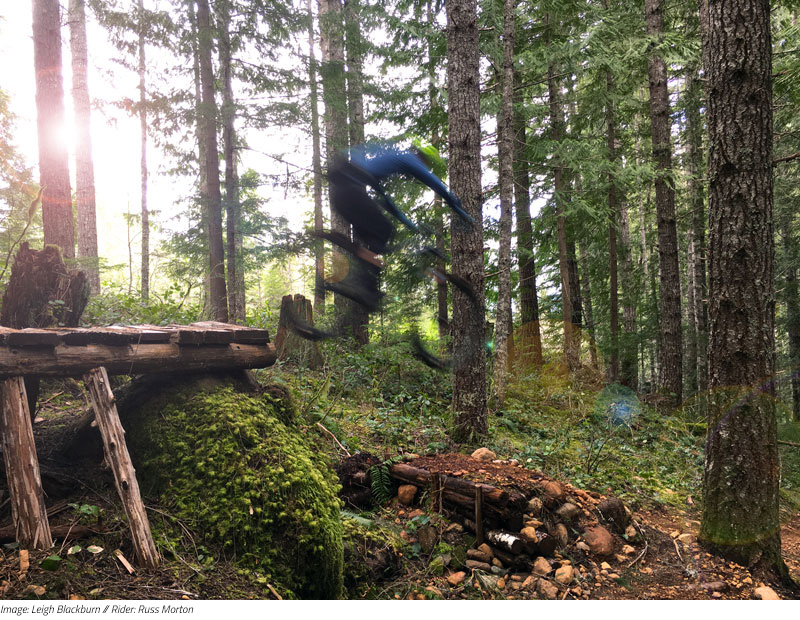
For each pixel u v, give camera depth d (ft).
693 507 17.38
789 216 44.80
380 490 13.84
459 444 17.85
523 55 30.83
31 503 8.60
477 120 18.62
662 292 34.47
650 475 19.53
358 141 35.19
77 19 41.65
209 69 30.35
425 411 20.47
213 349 11.89
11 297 12.09
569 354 35.12
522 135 37.14
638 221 65.92
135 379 12.44
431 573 11.64
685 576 12.55
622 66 31.22
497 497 12.30
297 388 17.98
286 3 32.14
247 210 31.78
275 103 31.68
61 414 13.14
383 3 34.83
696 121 41.73
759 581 12.42
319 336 9.39
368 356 22.99
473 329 9.45
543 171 37.91
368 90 36.88
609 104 36.06
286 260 33.94
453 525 12.92
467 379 18.24
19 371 9.21
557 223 36.96
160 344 11.12
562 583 11.46
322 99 33.50
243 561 9.53
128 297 22.79
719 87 13.57
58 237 26.37
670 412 31.99
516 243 37.01
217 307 29.27
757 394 13.16
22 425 9.00
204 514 9.96
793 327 44.86
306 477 10.85
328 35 37.60
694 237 45.34
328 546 10.09
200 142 38.68
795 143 37.24
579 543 13.01
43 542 8.42
